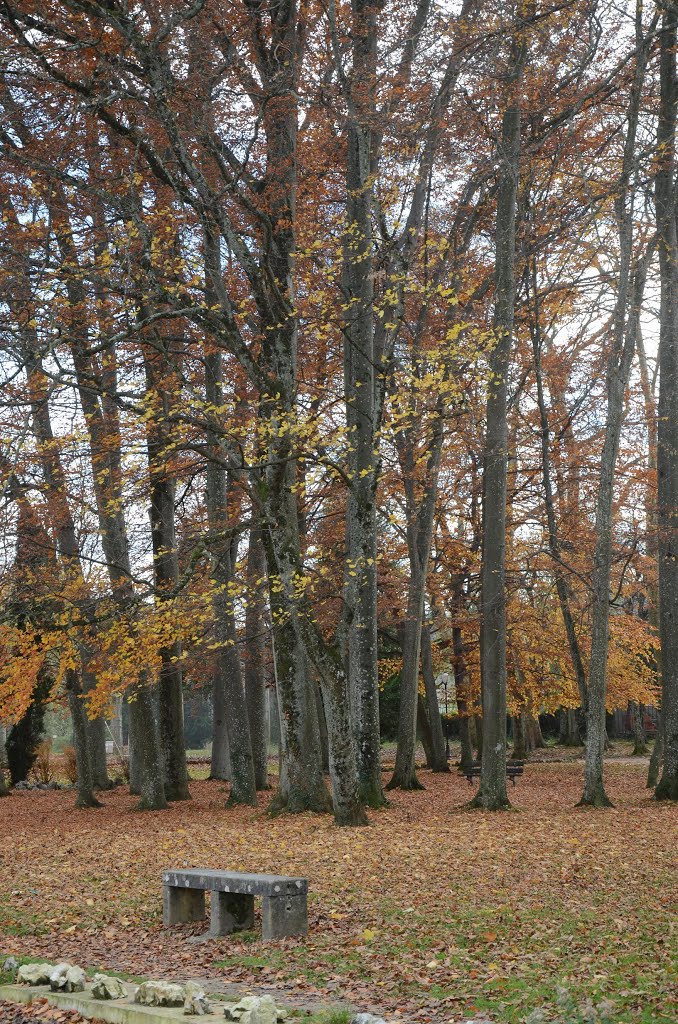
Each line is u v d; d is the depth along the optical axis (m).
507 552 31.75
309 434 17.62
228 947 8.81
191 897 10.07
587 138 23.72
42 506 21.20
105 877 13.55
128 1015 6.55
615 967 7.73
